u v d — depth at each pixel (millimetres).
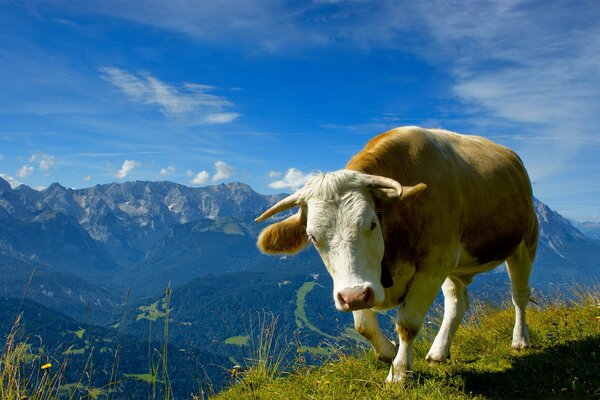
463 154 7371
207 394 6676
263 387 6488
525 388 5984
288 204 5859
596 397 5453
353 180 5594
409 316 6051
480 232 7023
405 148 6535
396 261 6098
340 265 5371
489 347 7984
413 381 5812
